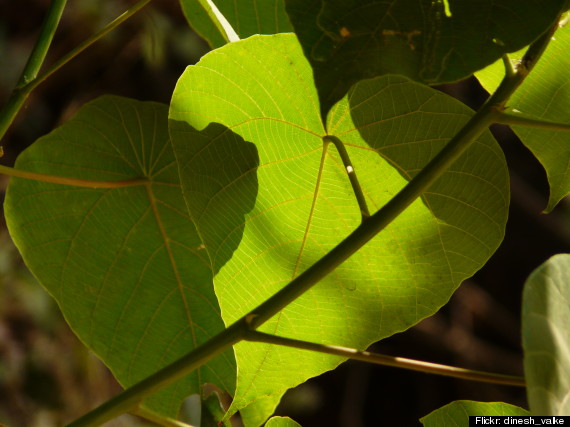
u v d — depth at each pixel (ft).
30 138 9.04
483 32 2.17
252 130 2.48
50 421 7.29
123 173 2.74
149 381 2.24
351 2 2.16
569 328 2.11
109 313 2.77
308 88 2.45
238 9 2.91
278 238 2.54
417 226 2.53
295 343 2.24
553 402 2.03
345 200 2.54
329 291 2.56
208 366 2.73
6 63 8.91
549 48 2.53
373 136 2.50
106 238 2.76
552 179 2.60
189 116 2.45
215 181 2.47
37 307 7.68
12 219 2.72
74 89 9.21
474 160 2.49
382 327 2.56
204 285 2.78
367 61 2.16
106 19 8.91
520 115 2.29
